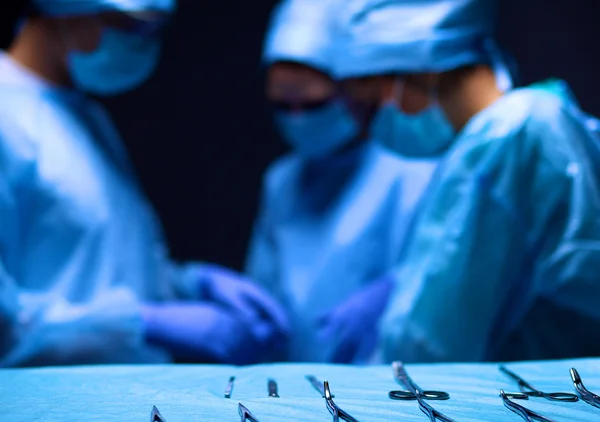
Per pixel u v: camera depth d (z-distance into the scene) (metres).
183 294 1.93
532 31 3.22
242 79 3.78
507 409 0.60
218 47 3.75
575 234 1.01
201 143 3.82
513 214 1.05
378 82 1.26
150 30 1.54
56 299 1.40
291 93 1.86
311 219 1.98
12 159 1.43
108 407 0.61
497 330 1.10
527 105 1.09
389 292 1.63
